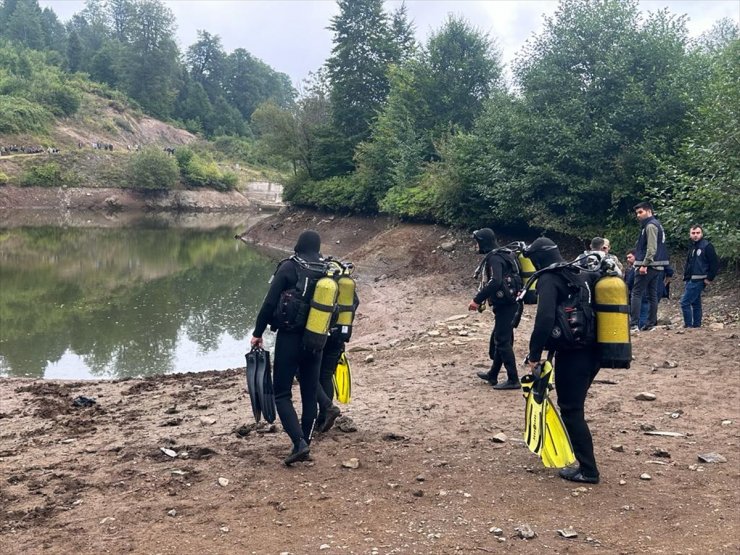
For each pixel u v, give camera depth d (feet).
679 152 51.55
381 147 104.06
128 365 40.98
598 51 59.98
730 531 13.16
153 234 149.79
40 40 408.46
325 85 142.41
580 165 58.44
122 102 342.03
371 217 107.14
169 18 372.79
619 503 14.56
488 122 70.33
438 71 100.78
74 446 20.27
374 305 57.00
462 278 62.95
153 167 245.65
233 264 96.02
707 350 28.30
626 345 14.62
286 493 15.39
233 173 281.95
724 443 18.10
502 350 24.21
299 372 17.84
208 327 52.44
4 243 122.01
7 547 13.09
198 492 15.60
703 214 40.88
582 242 61.21
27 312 58.03
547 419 15.49
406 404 23.16
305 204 130.21
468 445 18.52
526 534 13.00
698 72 56.29
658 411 21.07
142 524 13.93
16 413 26.12
